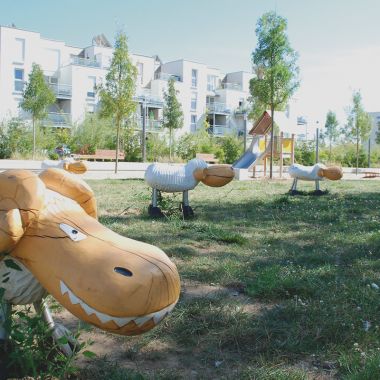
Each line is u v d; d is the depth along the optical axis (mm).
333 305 3850
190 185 8234
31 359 2398
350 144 43062
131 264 1962
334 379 2781
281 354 3037
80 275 1974
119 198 11094
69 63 42812
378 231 7078
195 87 52250
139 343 3170
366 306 3824
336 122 52375
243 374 2775
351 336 3258
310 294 4184
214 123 53406
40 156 29328
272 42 20859
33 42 39688
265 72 21328
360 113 37094
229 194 13000
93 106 43188
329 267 5008
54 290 2059
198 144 37125
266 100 21797
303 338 3248
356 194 13977
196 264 5168
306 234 7098
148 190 13164
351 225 7922
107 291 1896
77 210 2393
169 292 1977
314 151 36906
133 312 1890
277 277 4508
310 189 15531
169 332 3348
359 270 4977
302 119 61094
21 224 2172
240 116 54844
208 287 4484
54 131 33969
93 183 15984
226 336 3287
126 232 6828
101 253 2029
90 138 33031
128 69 21500
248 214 9172
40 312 2541
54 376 2514
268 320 3570
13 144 29203
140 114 45094
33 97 30469
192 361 2980
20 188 2240
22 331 2646
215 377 2783
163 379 2711
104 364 2861
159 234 6758
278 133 24312
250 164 23656
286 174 26156
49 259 2109
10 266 2264
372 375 2689
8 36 38438
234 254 5727
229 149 38062
